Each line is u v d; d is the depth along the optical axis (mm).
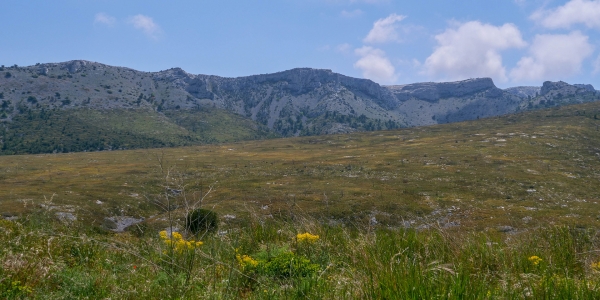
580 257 6922
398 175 96500
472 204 63500
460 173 95625
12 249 7516
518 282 5711
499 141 138125
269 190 75312
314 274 6156
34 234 8898
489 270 6496
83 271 6723
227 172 107250
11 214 30375
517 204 64562
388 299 4883
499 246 7285
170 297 5648
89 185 87500
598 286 5219
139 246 8789
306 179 95250
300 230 8969
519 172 94750
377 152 141875
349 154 143000
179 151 184500
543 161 106250
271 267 6629
